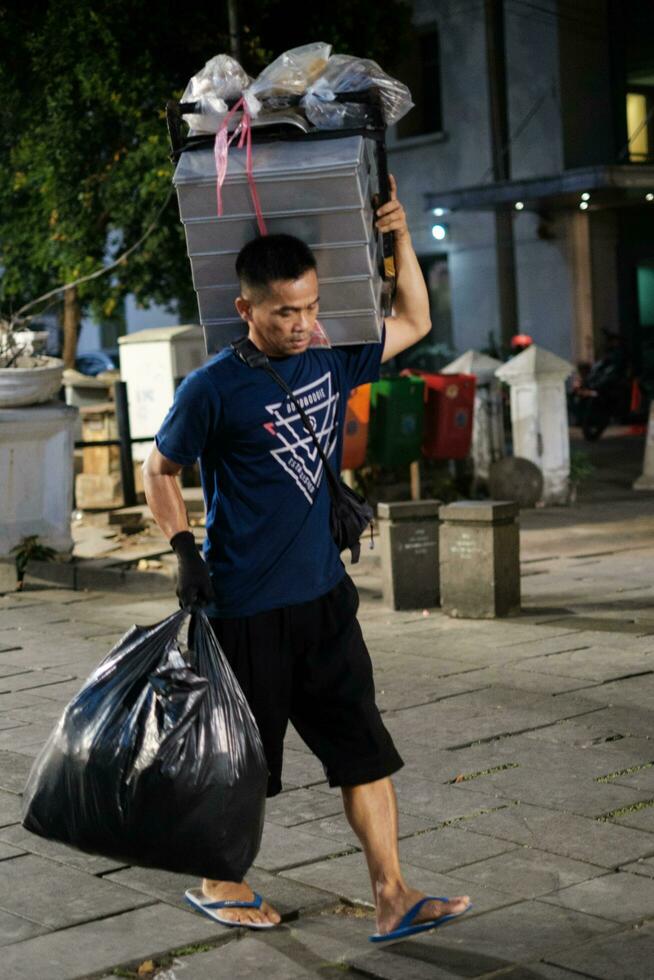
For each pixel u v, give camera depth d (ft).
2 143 61.41
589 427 81.97
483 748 20.89
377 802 13.92
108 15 52.39
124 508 48.60
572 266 97.66
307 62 13.53
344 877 15.90
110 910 15.07
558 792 18.70
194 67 55.88
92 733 13.07
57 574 37.88
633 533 44.57
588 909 14.64
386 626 30.66
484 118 99.91
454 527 31.12
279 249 12.94
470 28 99.71
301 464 13.56
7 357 40.57
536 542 43.29
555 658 26.81
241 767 13.08
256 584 13.60
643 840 16.75
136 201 59.36
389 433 47.88
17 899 15.49
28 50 55.47
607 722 22.13
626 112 98.53
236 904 14.53
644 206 98.68
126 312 130.82
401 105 13.76
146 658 13.24
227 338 14.17
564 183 87.86
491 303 102.12
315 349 13.89
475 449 53.62
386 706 23.53
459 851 16.53
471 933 14.10
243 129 13.39
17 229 66.13
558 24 95.40
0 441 37.37
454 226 103.81
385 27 60.59
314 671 13.85
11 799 19.26
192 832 12.89
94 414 51.90
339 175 13.19
